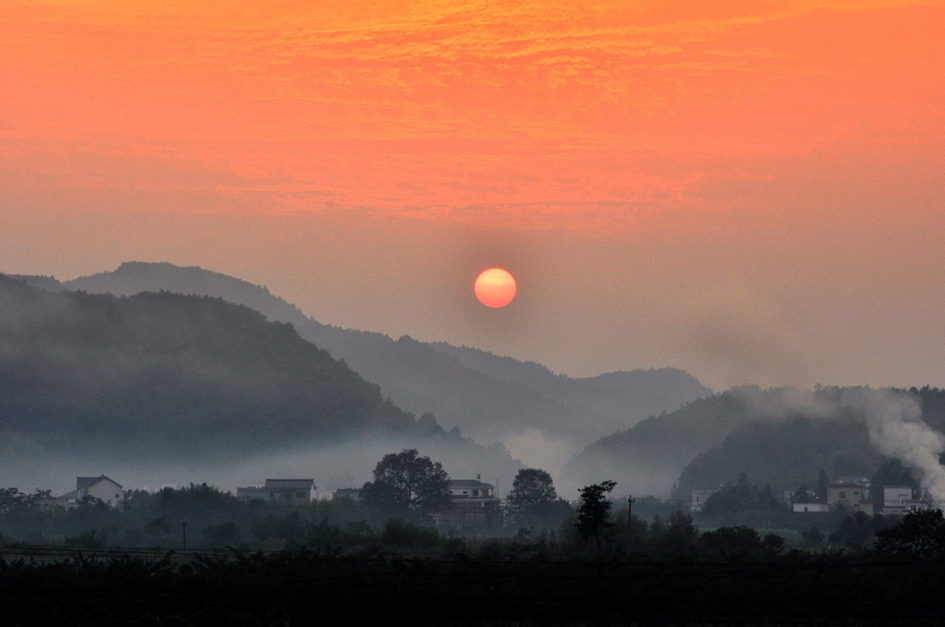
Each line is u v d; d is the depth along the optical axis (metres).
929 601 154.38
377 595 150.25
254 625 140.12
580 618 141.12
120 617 143.00
